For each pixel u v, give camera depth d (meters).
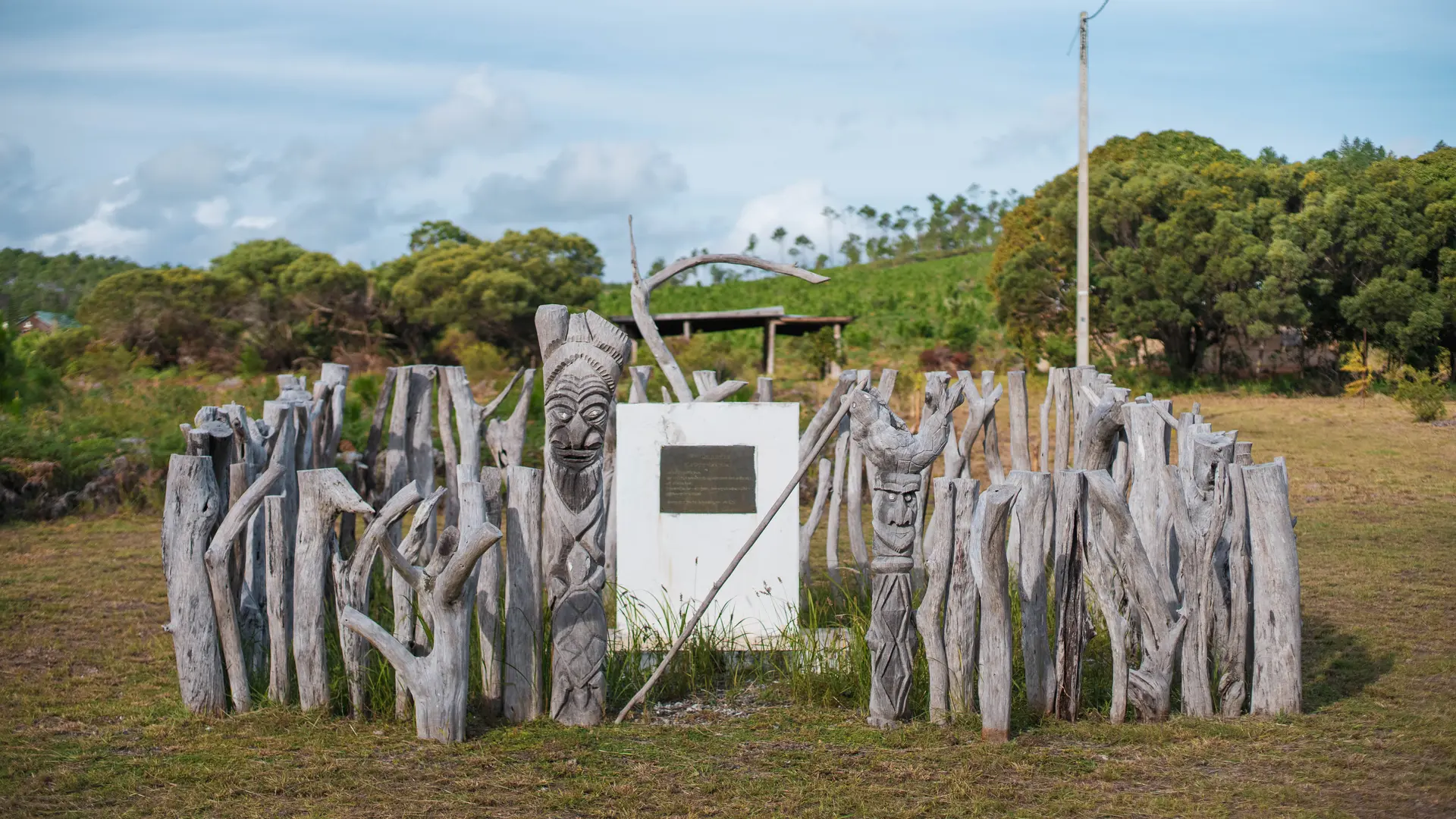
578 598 5.21
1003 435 17.28
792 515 6.66
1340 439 16.84
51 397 16.81
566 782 4.43
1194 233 25.17
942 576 5.11
